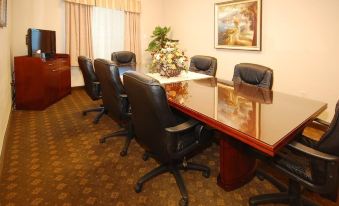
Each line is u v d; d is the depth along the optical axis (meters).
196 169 2.00
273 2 3.52
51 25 4.57
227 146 1.73
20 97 3.68
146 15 5.72
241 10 3.98
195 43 5.12
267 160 1.47
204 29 4.84
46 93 3.79
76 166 2.14
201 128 1.61
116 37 5.36
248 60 4.05
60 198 1.71
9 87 3.52
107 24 5.20
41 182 1.89
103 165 2.16
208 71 3.15
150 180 1.93
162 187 1.85
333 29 2.91
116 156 2.33
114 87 2.11
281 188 1.77
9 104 3.41
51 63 3.96
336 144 1.12
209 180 1.95
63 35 4.73
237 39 4.14
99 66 2.23
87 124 3.16
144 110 1.51
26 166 2.12
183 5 5.29
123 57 4.29
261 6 3.67
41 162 2.19
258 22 3.73
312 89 3.22
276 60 3.61
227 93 2.08
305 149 1.21
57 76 4.21
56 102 4.19
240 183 1.86
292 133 1.26
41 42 3.99
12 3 4.12
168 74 2.72
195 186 1.87
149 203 1.68
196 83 2.47
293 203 1.57
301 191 1.61
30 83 3.65
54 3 4.54
